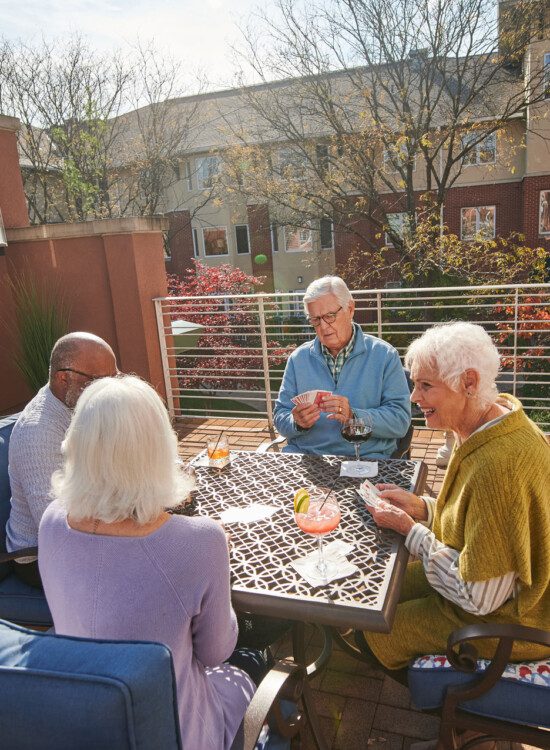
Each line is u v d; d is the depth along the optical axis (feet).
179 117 63.57
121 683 2.47
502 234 56.29
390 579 4.72
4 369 16.88
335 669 7.01
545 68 42.63
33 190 59.06
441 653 5.09
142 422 3.57
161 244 16.66
